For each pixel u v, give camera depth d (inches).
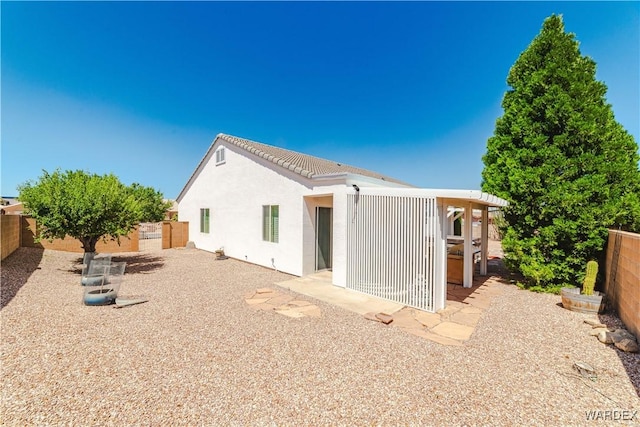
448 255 384.2
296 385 137.3
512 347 184.5
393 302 282.2
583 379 145.9
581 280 319.6
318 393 130.9
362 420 113.0
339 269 343.0
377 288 298.8
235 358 163.9
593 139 323.6
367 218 311.6
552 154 336.8
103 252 628.1
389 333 206.4
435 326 221.5
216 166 613.3
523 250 351.6
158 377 141.8
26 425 105.1
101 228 404.8
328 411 118.1
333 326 218.2
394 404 123.6
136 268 463.2
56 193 381.4
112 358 160.6
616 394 133.1
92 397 123.9
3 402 118.1
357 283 318.0
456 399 128.0
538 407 122.9
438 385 139.3
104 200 399.9
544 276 327.9
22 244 567.2
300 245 406.3
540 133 353.1
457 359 167.5
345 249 337.7
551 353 176.2
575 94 336.5
